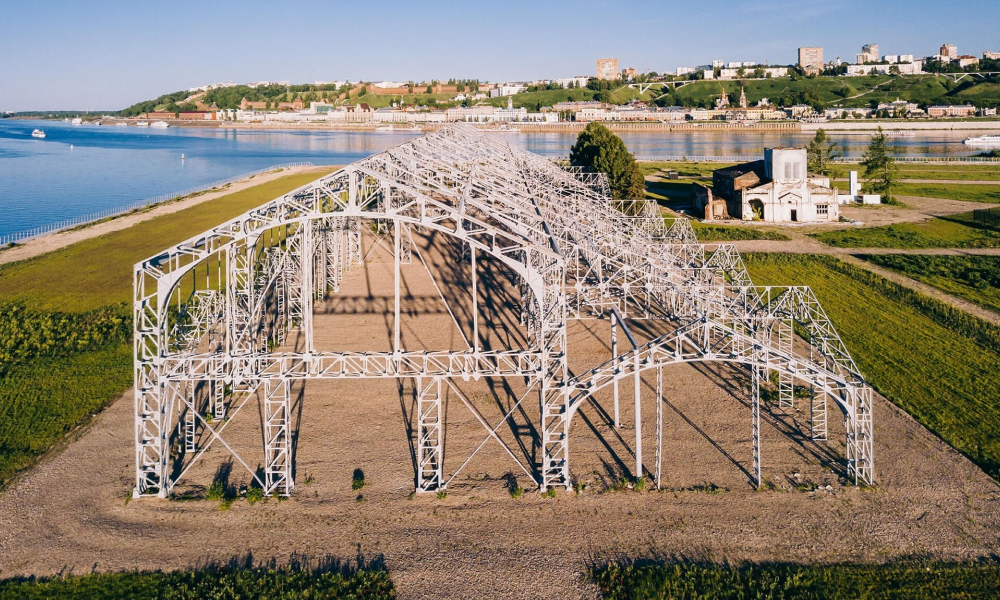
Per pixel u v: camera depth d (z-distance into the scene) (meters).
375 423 37.62
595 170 112.69
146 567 26.22
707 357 31.97
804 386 42.56
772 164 104.19
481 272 69.69
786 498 30.48
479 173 50.75
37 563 26.36
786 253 81.31
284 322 51.59
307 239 35.53
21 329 54.59
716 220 105.25
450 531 28.39
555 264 34.75
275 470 32.44
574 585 25.28
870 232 94.75
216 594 24.41
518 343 49.06
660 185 144.75
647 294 55.66
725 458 33.81
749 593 24.72
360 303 60.09
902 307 60.06
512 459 33.75
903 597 24.52
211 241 34.06
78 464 33.53
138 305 30.97
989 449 34.75
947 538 27.75
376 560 26.64
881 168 131.00
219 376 31.31
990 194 125.56
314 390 42.03
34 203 142.62
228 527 28.62
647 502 30.20
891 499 30.44
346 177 36.06
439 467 31.02
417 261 73.75
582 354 47.91
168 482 31.08
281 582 25.14
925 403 40.22
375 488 31.30
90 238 93.00
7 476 32.47
